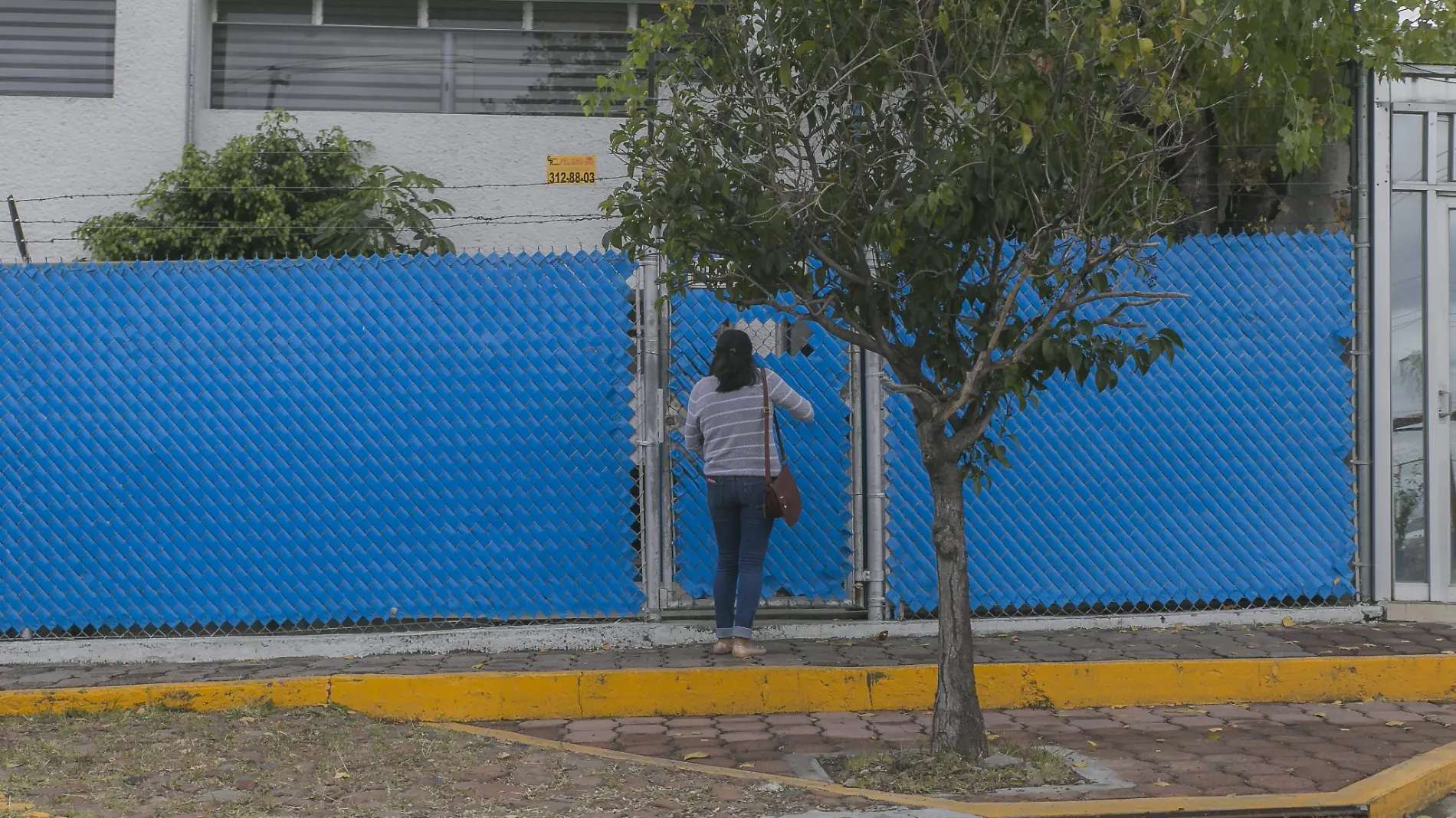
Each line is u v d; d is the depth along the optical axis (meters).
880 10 5.21
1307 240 7.55
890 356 5.27
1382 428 7.57
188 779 4.93
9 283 7.04
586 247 9.84
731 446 6.78
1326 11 7.11
